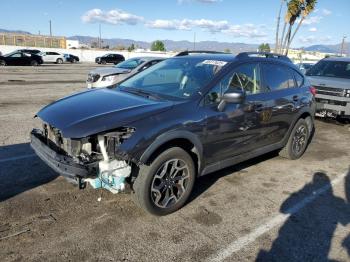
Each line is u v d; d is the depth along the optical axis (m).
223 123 4.23
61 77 20.56
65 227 3.50
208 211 4.02
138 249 3.24
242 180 4.97
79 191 4.27
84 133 3.35
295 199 4.46
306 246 3.44
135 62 11.88
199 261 3.13
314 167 5.70
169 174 3.79
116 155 3.38
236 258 3.20
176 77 4.59
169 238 3.44
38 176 4.65
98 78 10.93
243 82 4.68
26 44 59.47
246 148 4.80
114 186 3.44
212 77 4.31
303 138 6.09
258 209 4.14
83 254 3.12
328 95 8.70
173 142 3.82
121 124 3.43
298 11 33.22
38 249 3.14
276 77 5.36
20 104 10.07
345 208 4.28
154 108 3.75
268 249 3.36
